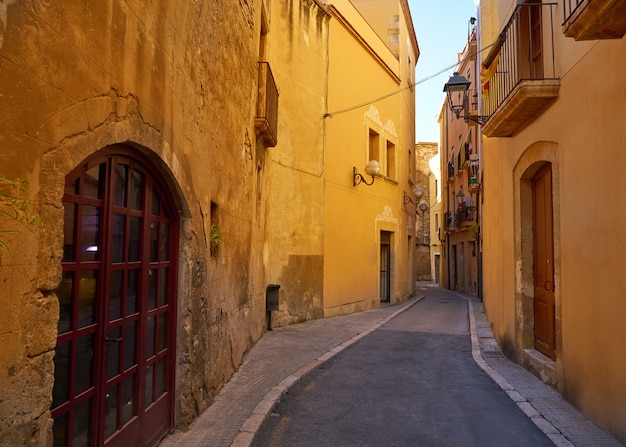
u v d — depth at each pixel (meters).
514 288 8.34
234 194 7.12
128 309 3.82
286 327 12.15
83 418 3.12
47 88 2.41
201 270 5.31
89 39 2.80
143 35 3.58
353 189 16.06
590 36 4.44
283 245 12.41
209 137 5.57
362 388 6.91
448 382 7.25
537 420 5.35
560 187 6.12
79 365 3.06
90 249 3.20
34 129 2.31
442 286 35.88
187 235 4.91
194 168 4.98
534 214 7.94
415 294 25.06
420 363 8.60
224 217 6.46
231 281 7.02
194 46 4.85
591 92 5.28
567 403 5.91
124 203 3.71
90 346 3.21
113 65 3.10
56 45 2.48
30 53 2.28
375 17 21.16
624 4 3.87
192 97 4.83
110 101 3.05
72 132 2.63
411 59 24.31
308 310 13.34
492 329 11.51
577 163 5.63
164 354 4.63
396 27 21.00
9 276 2.17
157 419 4.43
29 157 2.28
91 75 2.83
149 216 4.16
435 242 42.69
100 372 3.28
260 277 10.47
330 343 10.12
